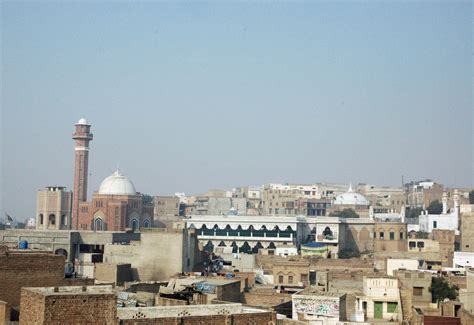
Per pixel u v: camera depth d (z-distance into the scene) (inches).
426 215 7470.5
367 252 6314.0
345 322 2253.9
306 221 6712.6
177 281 2819.9
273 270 3973.9
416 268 3978.8
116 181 7731.3
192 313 1644.9
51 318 1358.3
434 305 2942.9
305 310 2340.1
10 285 2103.8
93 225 7628.0
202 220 6589.6
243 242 6466.5
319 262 4480.8
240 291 2851.9
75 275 2640.3
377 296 2716.5
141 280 3587.6
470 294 2464.3
